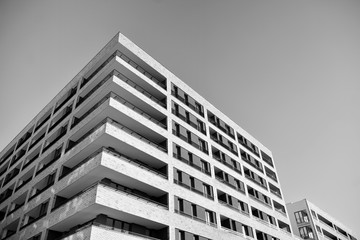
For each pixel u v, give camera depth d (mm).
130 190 22766
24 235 23859
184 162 27453
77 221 20188
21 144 37656
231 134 39688
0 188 35375
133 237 18734
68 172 23016
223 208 28547
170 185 24156
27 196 27703
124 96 26141
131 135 23438
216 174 32469
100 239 16688
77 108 28125
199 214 25172
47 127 32750
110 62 27031
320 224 51562
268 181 41906
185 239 22266
